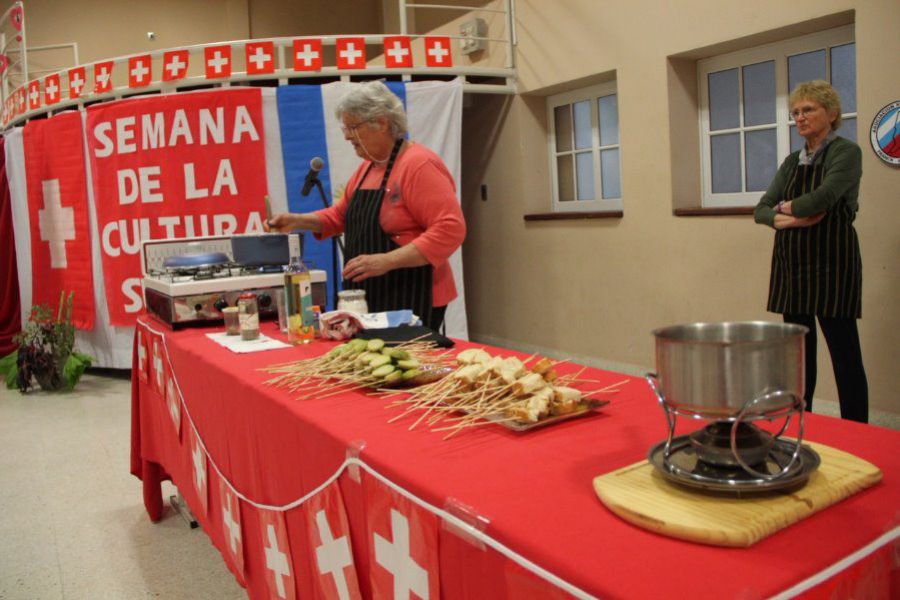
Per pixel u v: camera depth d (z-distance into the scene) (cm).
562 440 134
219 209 549
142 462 325
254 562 205
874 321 366
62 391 572
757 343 97
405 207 282
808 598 83
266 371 205
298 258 253
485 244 654
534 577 94
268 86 598
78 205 584
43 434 461
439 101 554
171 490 363
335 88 546
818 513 97
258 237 288
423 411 158
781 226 305
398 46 553
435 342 219
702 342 98
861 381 303
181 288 282
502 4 597
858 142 364
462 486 115
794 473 100
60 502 351
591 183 573
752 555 88
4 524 327
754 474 98
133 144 555
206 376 228
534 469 121
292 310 244
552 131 599
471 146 654
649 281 493
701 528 90
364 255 273
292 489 171
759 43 431
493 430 143
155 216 555
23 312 655
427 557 117
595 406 148
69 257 596
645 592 81
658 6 464
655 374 114
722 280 443
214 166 545
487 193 643
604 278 529
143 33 870
